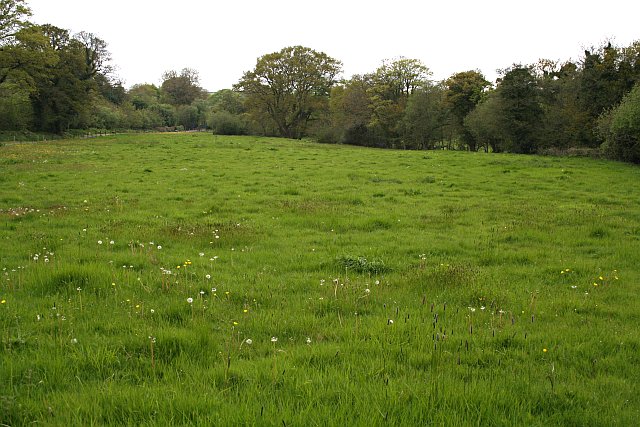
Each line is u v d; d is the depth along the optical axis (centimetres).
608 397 479
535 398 468
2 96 6244
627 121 3375
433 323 664
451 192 2277
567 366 564
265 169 3094
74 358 523
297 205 1820
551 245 1298
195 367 523
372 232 1453
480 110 5453
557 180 2658
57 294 754
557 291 898
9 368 492
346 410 430
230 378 498
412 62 7181
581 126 4606
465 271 981
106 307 711
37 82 6419
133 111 10012
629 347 623
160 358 548
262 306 766
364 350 587
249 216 1653
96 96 8019
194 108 12625
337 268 1030
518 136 5062
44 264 905
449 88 6662
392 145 6769
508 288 905
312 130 7625
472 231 1475
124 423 409
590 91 4609
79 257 1013
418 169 3203
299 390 470
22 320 645
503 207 1870
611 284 943
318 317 718
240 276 938
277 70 7800
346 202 1962
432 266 1070
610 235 1401
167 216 1630
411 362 557
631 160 3666
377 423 407
